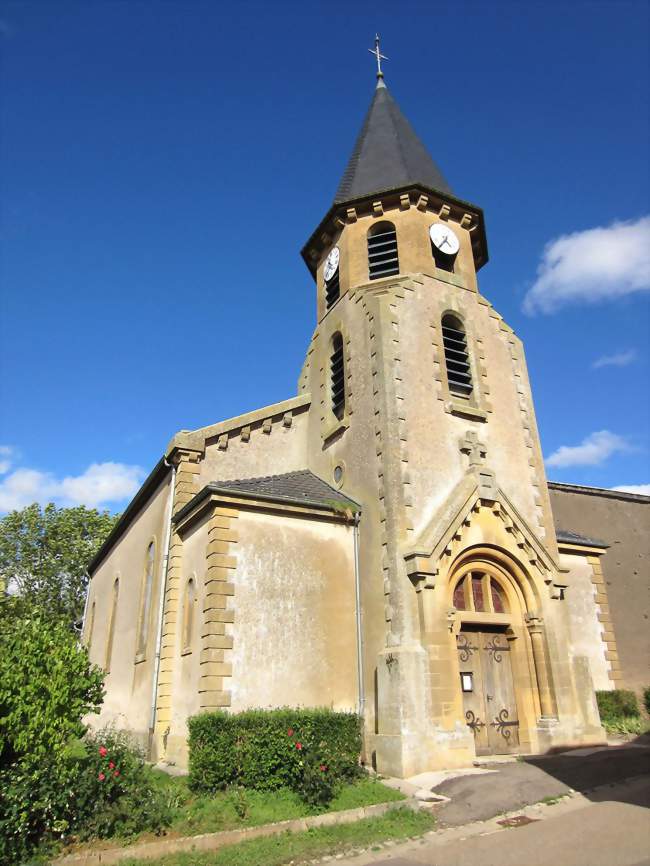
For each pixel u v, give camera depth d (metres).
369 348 14.80
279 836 7.64
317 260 19.41
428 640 11.43
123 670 16.52
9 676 7.92
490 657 12.84
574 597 17.25
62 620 9.50
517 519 13.55
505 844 7.29
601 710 15.49
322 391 16.84
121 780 8.05
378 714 11.38
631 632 19.52
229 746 9.17
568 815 8.29
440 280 16.19
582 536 19.33
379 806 8.61
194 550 13.07
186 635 12.52
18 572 34.31
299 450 16.97
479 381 15.34
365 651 12.43
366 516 13.38
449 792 9.25
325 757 9.19
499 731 12.33
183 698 11.93
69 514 36.16
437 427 14.01
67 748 8.34
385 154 18.66
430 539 12.20
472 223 17.80
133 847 7.04
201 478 14.98
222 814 8.04
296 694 11.55
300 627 12.07
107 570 22.25
